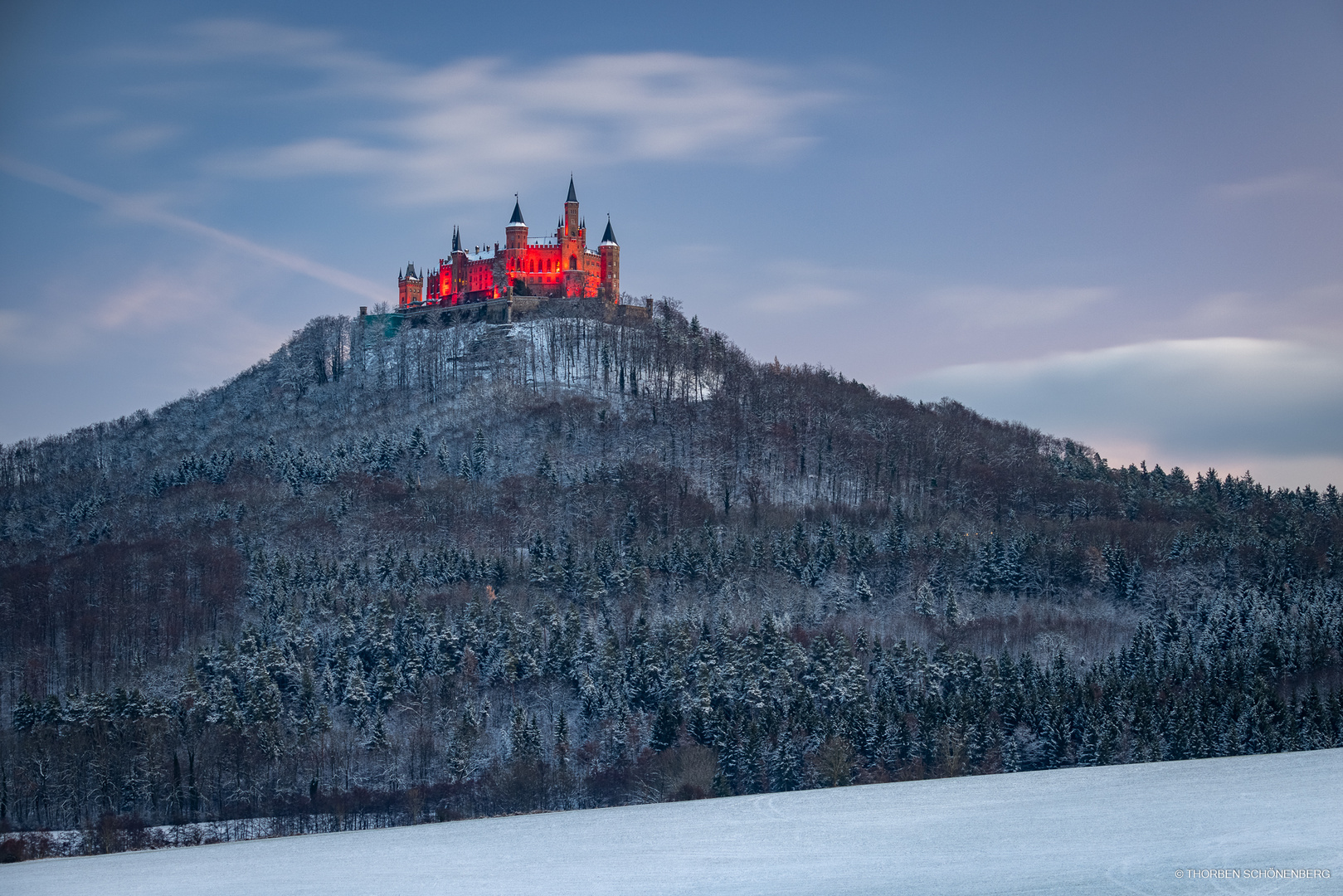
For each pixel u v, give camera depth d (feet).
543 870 183.93
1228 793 196.85
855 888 164.66
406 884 182.19
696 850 189.78
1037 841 178.40
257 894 182.70
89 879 201.05
